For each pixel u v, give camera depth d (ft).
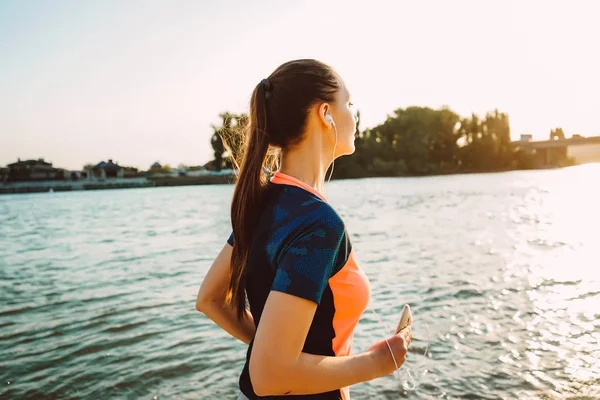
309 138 4.46
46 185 331.16
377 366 4.10
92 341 21.59
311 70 4.51
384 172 307.17
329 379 3.79
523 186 163.94
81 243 59.06
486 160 345.72
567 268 32.04
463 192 137.90
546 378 15.78
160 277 35.47
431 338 19.67
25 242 62.64
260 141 4.51
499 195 120.98
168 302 27.84
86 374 18.02
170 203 145.59
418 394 14.96
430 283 29.01
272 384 3.63
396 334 4.44
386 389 15.33
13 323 24.89
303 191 4.17
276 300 3.67
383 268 34.22
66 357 19.80
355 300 4.05
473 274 31.22
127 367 18.47
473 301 24.86
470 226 59.06
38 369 18.65
